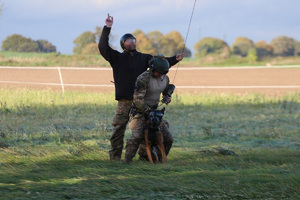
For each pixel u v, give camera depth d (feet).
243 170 52.70
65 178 44.73
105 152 66.49
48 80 228.84
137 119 58.54
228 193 41.42
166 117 115.96
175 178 46.29
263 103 149.69
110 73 276.00
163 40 529.04
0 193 36.22
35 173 47.16
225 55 474.90
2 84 196.34
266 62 468.34
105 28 57.00
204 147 75.77
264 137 92.17
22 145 71.36
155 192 40.86
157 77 57.52
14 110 114.93
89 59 343.26
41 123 97.76
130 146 58.18
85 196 37.60
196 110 130.62
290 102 148.05
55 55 347.36
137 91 56.90
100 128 89.45
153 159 59.67
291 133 96.84
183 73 305.12
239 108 138.51
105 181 43.47
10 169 48.26
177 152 68.49
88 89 193.67
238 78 279.49
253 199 40.34
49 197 36.19
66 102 136.56
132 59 59.00
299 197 41.09
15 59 327.47
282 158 62.44
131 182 42.91
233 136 91.25
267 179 47.26
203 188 42.88
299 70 334.24
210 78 276.21
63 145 73.26
